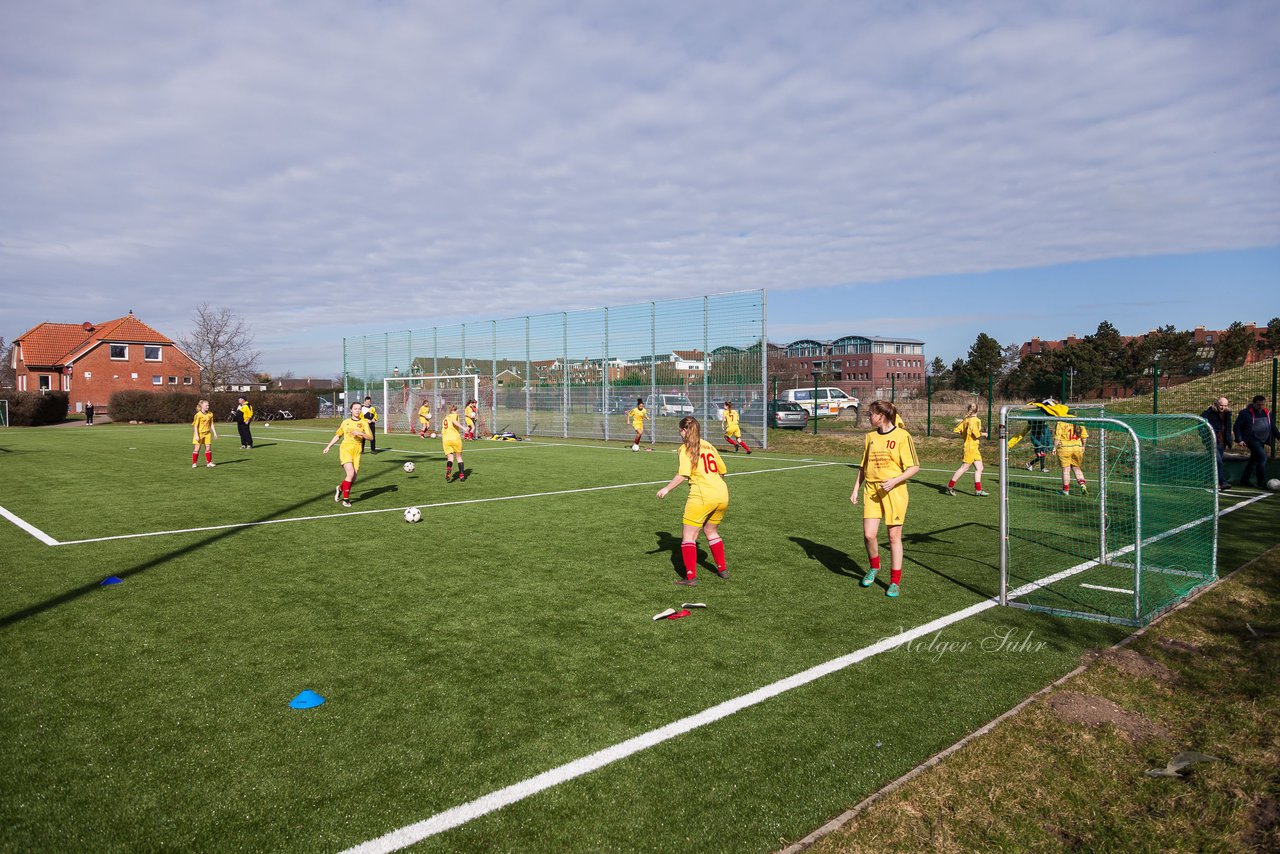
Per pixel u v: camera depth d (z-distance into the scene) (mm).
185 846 3148
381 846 3154
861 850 3154
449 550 8930
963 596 6992
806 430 29375
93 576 7652
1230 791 3627
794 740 4113
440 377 38219
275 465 19672
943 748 4055
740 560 8430
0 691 4734
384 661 5285
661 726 4273
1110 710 4500
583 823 3328
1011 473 17266
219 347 64688
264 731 4195
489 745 4043
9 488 14812
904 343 84125
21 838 3184
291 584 7352
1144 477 8695
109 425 45531
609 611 6473
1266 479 14945
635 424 25594
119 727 4238
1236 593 6984
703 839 3225
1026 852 3182
